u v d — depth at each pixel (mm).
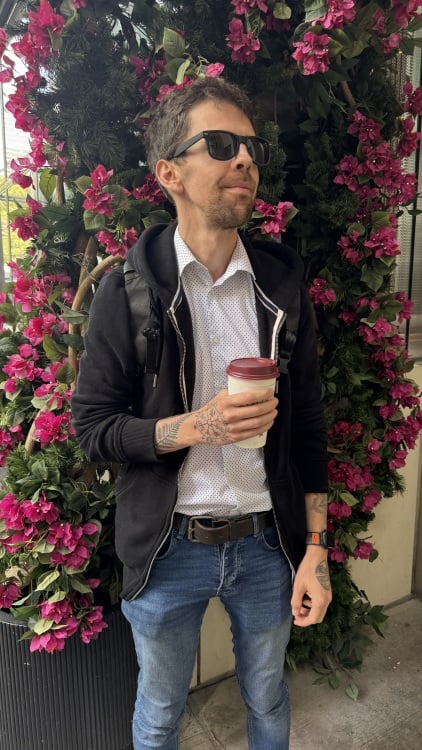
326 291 1662
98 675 1503
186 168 991
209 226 1015
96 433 1036
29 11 1416
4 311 1656
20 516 1386
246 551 1129
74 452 1499
